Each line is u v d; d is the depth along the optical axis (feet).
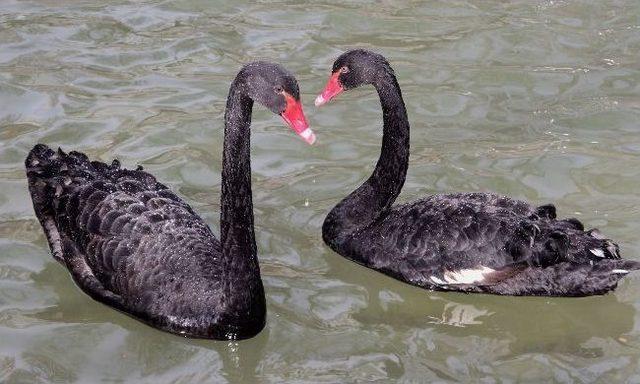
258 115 13.52
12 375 10.78
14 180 12.52
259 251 11.92
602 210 12.26
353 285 11.66
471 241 11.43
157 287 11.07
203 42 14.51
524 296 11.44
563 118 13.46
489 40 14.62
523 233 11.30
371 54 11.85
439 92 13.83
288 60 14.26
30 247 11.86
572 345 11.14
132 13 15.02
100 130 13.16
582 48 14.52
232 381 10.79
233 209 10.81
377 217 11.91
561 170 12.73
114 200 11.34
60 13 14.96
